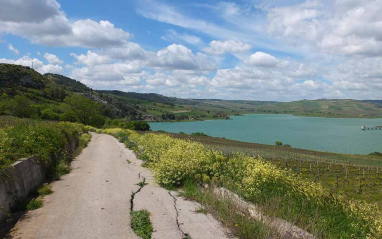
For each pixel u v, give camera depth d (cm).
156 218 561
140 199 695
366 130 14425
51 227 508
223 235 484
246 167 863
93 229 501
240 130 13462
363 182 2306
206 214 588
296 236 459
